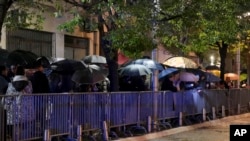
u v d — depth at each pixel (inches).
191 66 700.0
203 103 685.3
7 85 388.2
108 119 462.3
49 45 779.4
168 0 507.8
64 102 403.5
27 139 365.4
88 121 434.3
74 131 415.8
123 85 572.7
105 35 498.6
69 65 483.8
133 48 479.2
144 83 588.4
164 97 570.6
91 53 885.2
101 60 623.5
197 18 535.5
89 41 882.8
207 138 515.8
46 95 382.9
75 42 849.5
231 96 811.4
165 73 603.8
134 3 475.2
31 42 740.7
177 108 604.7
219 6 529.7
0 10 386.0
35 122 372.8
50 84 483.5
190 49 691.4
